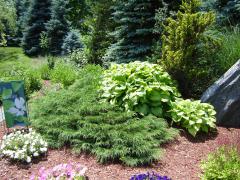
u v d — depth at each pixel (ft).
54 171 13.52
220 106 19.99
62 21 68.39
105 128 16.07
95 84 20.54
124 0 32.12
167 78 20.54
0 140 17.40
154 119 17.62
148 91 18.79
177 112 18.71
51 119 17.90
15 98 17.34
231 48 23.22
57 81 34.12
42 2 71.87
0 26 59.31
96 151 15.34
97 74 23.04
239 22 31.32
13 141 16.21
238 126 19.74
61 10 68.33
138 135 15.67
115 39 38.65
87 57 43.37
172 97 20.08
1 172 14.56
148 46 29.60
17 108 17.43
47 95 20.93
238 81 19.74
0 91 17.19
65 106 18.63
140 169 14.47
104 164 14.94
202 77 22.09
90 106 17.66
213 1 32.94
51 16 69.56
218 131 19.08
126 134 15.71
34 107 19.77
